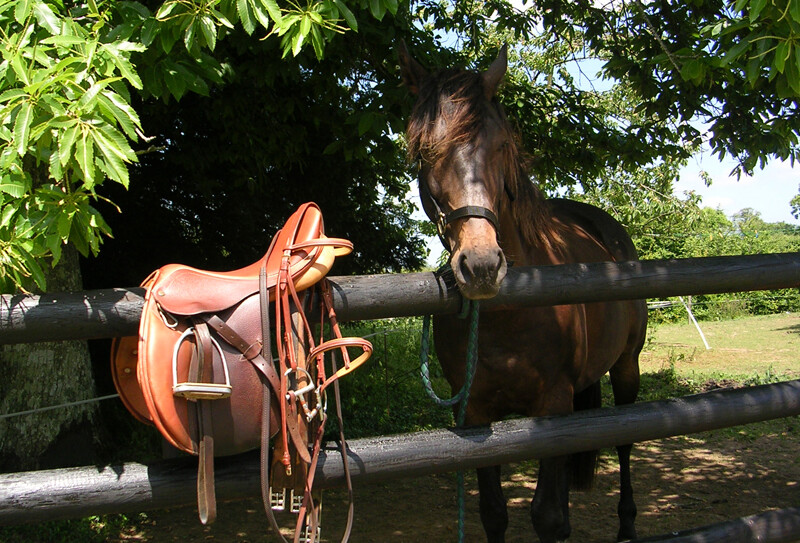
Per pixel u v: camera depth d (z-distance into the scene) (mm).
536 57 7953
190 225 6055
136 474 1448
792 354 10047
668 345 11352
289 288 1428
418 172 2117
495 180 1905
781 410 2232
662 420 2014
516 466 4953
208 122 5000
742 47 1968
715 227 16516
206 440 1311
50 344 3869
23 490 1360
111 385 5230
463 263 1731
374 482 1667
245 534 3621
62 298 1431
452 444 1756
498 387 2312
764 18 1903
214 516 1310
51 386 3857
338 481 1596
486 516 2422
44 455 3785
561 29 4820
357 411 5879
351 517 1487
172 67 2051
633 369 3686
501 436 1827
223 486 1480
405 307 1745
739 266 2156
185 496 1468
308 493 1419
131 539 3545
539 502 2229
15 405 3773
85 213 1438
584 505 4055
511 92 4680
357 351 8094
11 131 1395
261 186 5355
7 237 1406
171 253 5902
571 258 2689
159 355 1308
